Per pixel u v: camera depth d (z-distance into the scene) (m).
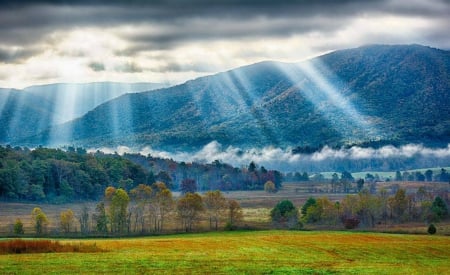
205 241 108.75
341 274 62.34
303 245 101.25
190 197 156.50
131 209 164.00
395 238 117.38
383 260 82.25
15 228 142.75
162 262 69.69
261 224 165.88
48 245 82.12
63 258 72.00
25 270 61.34
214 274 60.88
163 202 162.00
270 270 64.12
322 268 67.06
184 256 77.69
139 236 136.62
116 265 66.56
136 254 79.44
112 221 147.25
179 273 61.28
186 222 158.88
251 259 75.69
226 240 111.69
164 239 118.69
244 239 114.56
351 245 101.69
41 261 68.38
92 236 136.62
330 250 93.88
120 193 148.50
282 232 139.75
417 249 96.94
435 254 91.62
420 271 66.00
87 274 59.59
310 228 157.12
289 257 81.00
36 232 146.38
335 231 143.88
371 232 141.38
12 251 78.88
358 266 70.25
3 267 63.12
